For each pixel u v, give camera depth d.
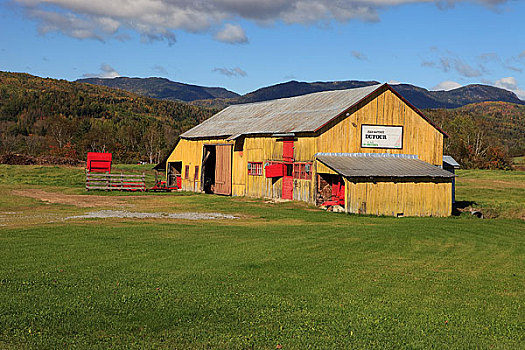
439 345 7.69
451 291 10.39
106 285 10.15
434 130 30.69
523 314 9.12
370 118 29.03
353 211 24.47
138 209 25.92
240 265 12.05
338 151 28.22
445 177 26.47
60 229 17.28
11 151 100.44
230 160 35.41
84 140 95.19
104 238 15.45
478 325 8.53
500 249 15.55
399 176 25.12
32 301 9.08
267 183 31.86
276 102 39.25
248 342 7.60
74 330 7.87
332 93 33.62
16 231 16.72
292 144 29.67
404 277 11.35
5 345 7.24
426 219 23.92
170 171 44.06
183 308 8.94
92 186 39.16
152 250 13.62
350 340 7.79
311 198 27.91
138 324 8.16
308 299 9.58
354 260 12.95
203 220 21.58
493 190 42.88
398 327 8.34
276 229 18.41
